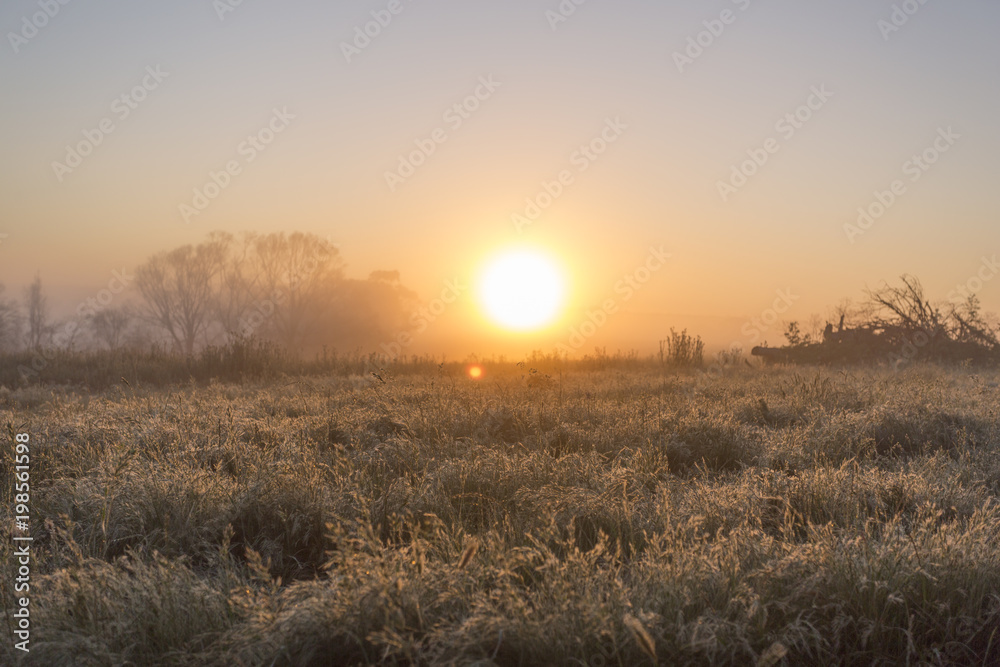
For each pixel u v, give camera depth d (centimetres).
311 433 691
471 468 511
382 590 296
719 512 429
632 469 539
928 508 405
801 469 571
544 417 768
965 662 291
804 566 329
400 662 280
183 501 446
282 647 273
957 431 694
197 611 303
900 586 320
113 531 411
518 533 391
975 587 318
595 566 344
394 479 497
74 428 694
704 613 297
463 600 304
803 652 292
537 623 279
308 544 423
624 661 276
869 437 678
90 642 278
